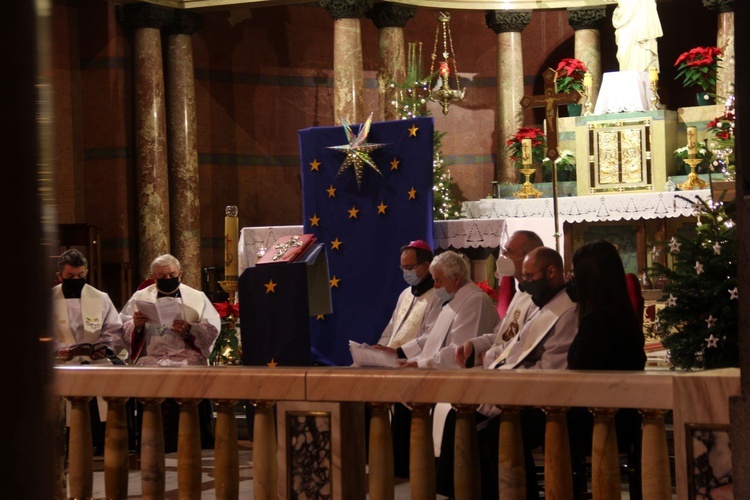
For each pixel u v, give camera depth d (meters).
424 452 4.05
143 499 4.52
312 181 8.30
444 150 17.86
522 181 15.29
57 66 15.40
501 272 6.04
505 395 3.86
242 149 16.73
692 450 3.43
